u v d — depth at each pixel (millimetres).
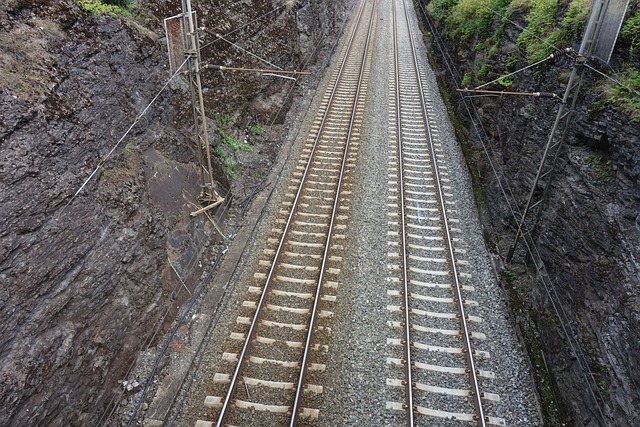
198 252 11430
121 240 8500
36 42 7406
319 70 25125
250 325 9969
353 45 30312
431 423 8211
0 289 5957
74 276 7258
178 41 9484
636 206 7359
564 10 11320
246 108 16844
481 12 18344
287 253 12086
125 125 9500
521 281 11508
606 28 8258
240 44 15938
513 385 8977
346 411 8383
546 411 8508
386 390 8750
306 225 13141
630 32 8242
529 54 12836
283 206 13969
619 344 7117
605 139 8727
